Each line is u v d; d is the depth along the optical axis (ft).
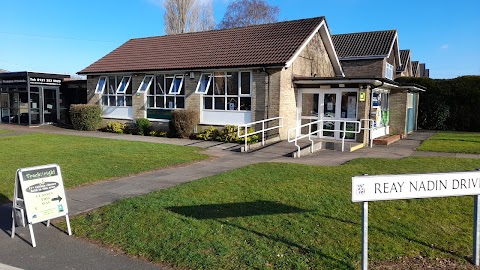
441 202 21.72
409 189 13.48
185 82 62.03
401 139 59.36
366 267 13.69
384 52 100.78
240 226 18.29
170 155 41.24
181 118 58.59
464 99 77.77
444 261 15.05
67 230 18.57
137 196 23.99
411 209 20.61
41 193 17.76
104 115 73.56
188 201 22.30
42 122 78.59
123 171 32.27
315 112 55.31
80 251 16.20
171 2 139.44
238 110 56.85
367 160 36.42
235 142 53.62
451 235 17.37
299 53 55.62
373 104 54.34
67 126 77.82
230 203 21.90
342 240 16.61
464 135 65.51
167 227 18.20
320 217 19.43
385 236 17.12
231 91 57.57
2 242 17.30
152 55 71.36
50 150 43.88
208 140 56.54
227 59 58.54
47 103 79.92
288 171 30.89
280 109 52.95
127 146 47.62
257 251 15.55
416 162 34.47
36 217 17.37
